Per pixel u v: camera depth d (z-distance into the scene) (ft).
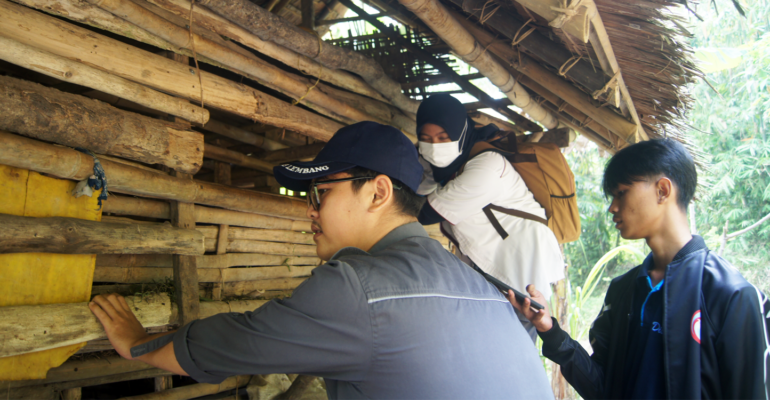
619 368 5.26
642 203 5.18
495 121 13.96
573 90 8.82
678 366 4.59
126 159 5.95
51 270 4.91
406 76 12.47
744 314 4.42
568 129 13.21
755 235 37.04
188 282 6.23
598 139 12.00
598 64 7.45
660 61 7.16
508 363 3.37
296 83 8.33
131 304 5.70
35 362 4.75
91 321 5.00
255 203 8.21
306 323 3.16
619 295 5.70
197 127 9.49
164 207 6.53
